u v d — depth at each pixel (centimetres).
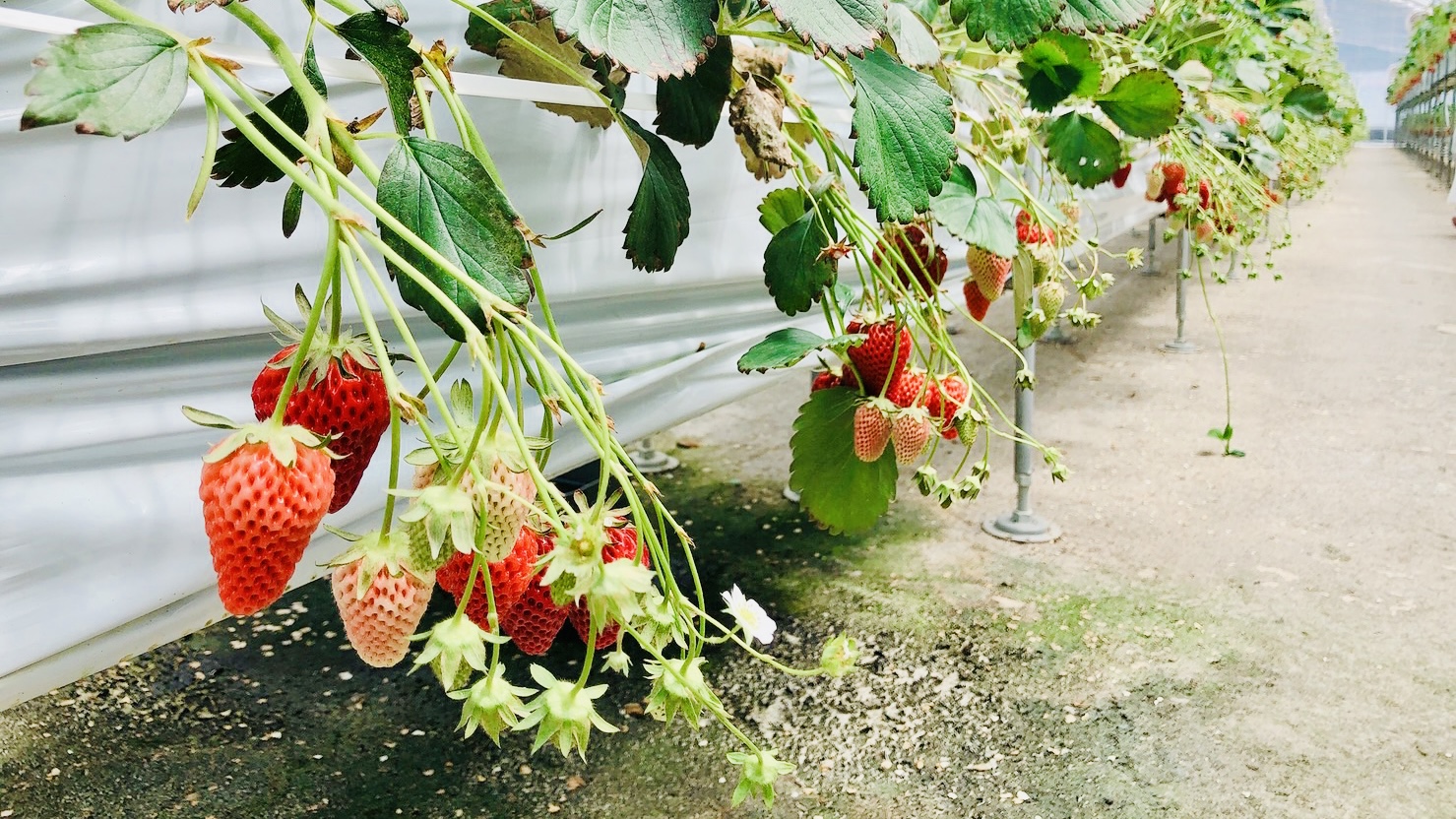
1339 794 194
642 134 111
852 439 163
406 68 76
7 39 81
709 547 304
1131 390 485
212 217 96
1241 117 375
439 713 218
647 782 197
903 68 114
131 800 189
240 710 219
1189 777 200
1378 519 327
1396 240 1004
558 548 60
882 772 201
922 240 165
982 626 257
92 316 90
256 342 105
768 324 190
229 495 60
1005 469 375
